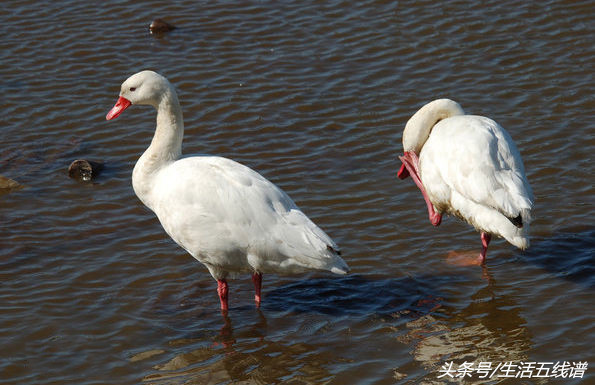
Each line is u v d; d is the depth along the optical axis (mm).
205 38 21484
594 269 12688
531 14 22000
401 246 13617
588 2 22359
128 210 14852
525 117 17516
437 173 12703
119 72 19969
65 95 18984
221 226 11297
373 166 16094
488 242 12938
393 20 22078
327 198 15031
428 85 19094
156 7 23141
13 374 10742
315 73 19812
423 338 11297
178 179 11594
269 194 11391
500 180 11883
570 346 10914
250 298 12508
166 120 12094
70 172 15953
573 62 19688
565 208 14367
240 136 17328
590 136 16609
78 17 22547
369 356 10969
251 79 19594
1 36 21484
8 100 18750
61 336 11523
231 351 11195
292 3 23219
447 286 12531
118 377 10695
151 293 12562
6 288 12602
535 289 12289
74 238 13992
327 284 12789
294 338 11438
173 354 11156
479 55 20250
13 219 14547
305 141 17078
